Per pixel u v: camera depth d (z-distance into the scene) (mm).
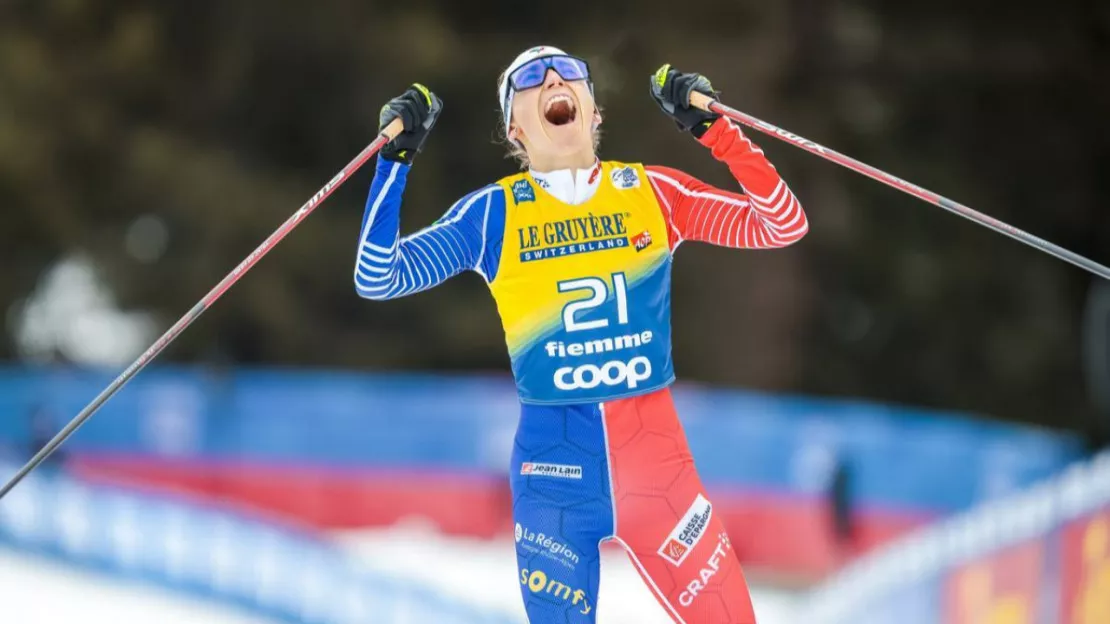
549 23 74438
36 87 77000
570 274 13648
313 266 76562
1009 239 78375
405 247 13844
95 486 41438
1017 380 78062
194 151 77500
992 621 24859
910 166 76375
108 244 80250
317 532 47094
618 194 13938
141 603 32875
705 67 71062
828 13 72125
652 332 13742
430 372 78000
